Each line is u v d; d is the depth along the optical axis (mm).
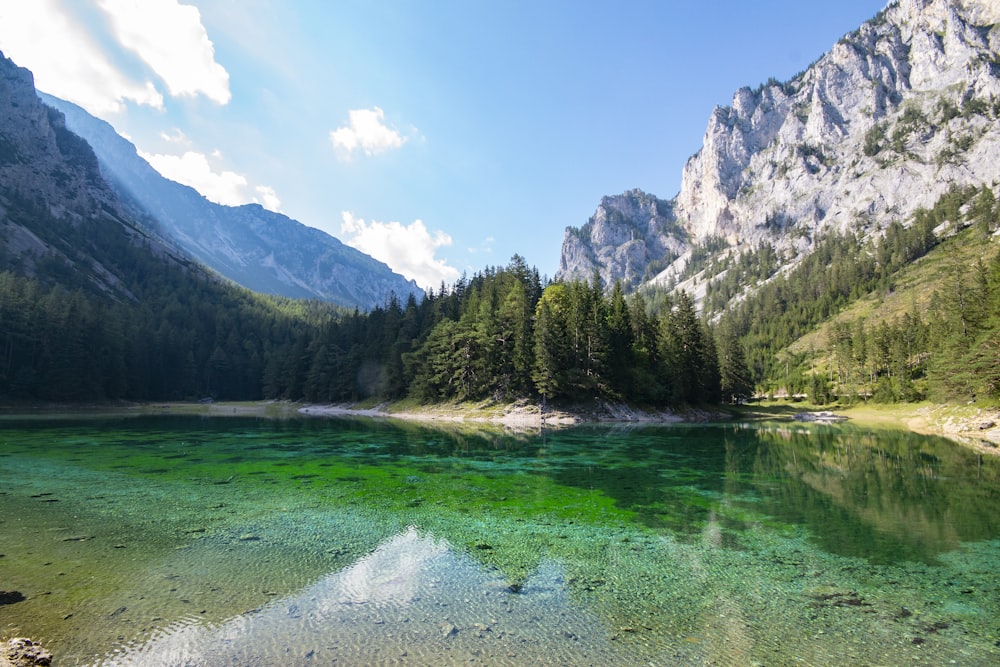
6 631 9422
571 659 8961
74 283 145250
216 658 8734
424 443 42125
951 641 9852
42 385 77938
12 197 180875
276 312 197000
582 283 84938
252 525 17109
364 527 17172
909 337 106750
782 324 185625
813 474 28812
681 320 89375
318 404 108250
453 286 113000
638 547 15523
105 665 8391
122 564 13195
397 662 8711
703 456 36156
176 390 120875
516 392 73688
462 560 14141
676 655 9180
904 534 17078
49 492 21094
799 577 13156
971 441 47281
